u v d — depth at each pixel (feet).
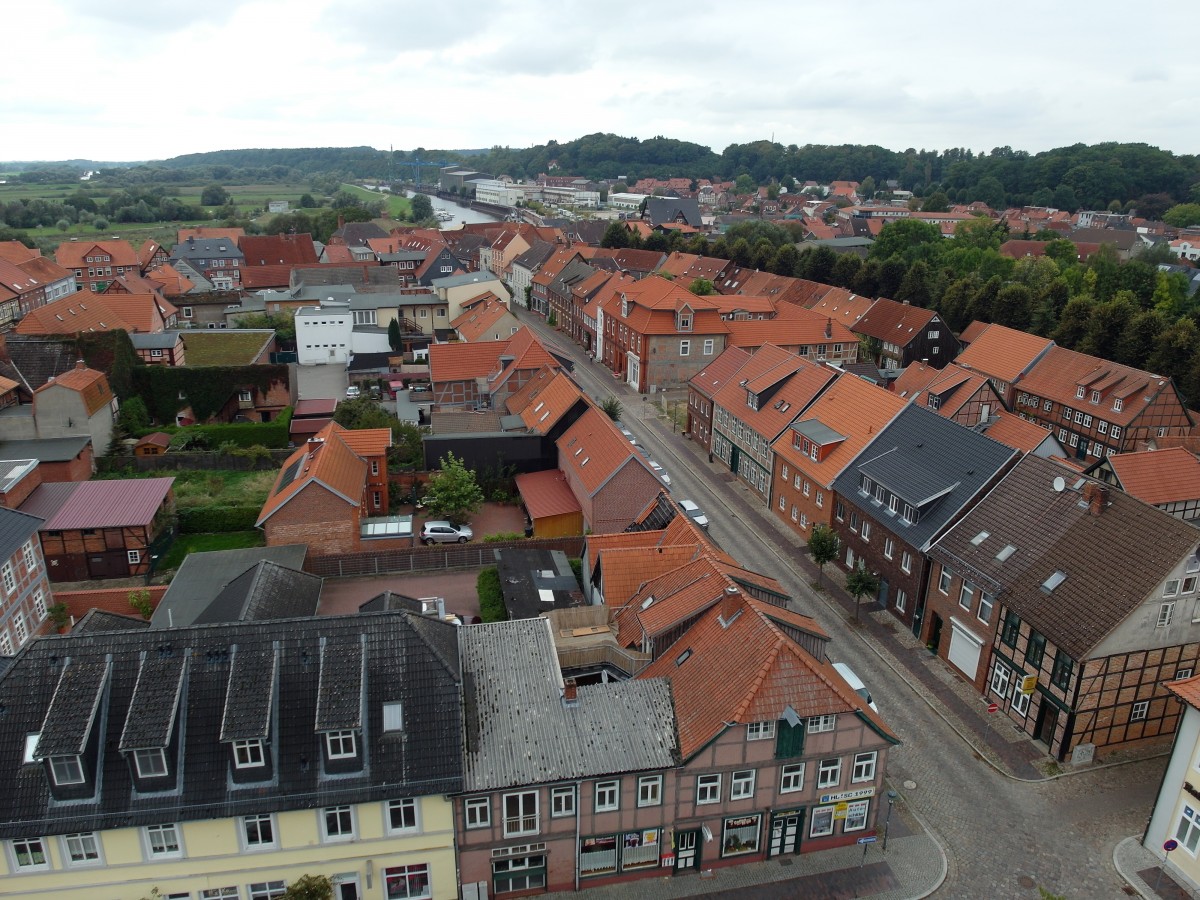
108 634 99.25
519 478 216.74
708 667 111.45
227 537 203.21
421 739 98.73
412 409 274.98
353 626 102.68
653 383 315.37
